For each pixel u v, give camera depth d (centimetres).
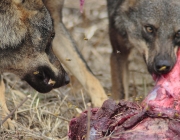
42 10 1126
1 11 1079
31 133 1022
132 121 744
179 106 810
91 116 808
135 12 1391
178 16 1309
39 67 1164
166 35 1303
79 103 1393
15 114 1142
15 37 1100
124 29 1444
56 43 1373
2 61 1140
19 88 1445
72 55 1380
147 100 834
